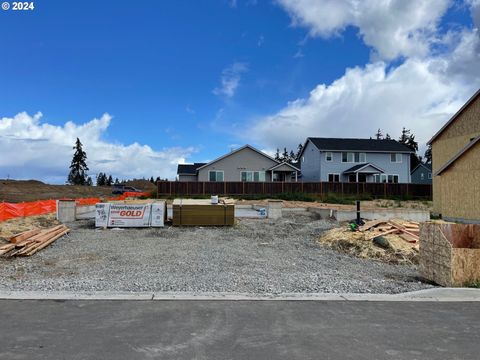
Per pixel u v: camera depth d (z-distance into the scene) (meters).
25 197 42.69
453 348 4.38
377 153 49.78
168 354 4.07
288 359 4.01
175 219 17.28
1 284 7.21
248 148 46.25
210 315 5.41
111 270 8.84
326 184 42.22
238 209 27.42
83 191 62.50
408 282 8.40
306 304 6.09
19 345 4.25
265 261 10.48
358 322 5.24
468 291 7.10
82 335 4.57
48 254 10.84
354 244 12.84
